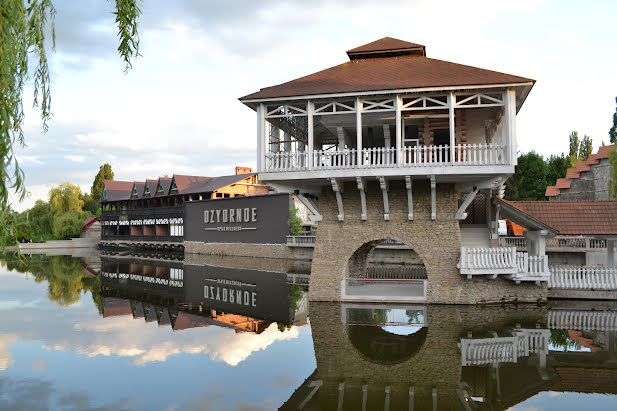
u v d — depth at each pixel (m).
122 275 36.66
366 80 18.33
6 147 5.93
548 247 31.48
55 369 12.59
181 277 34.78
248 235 51.31
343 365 12.50
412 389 10.61
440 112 18.67
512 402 9.82
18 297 25.72
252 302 23.47
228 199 54.25
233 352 14.12
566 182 52.22
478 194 24.25
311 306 18.91
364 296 19.47
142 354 14.02
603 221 19.08
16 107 6.40
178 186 65.38
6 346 15.05
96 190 112.62
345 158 18.91
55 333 16.91
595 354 12.95
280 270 38.59
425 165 16.94
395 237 18.95
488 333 14.91
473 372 11.70
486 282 18.56
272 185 19.02
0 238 5.93
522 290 18.67
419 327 15.80
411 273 33.28
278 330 16.97
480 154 16.73
